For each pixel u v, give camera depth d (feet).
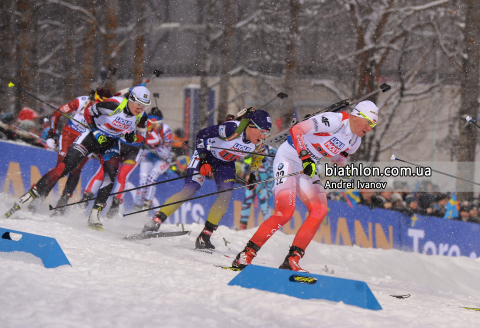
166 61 194.18
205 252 53.21
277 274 28.02
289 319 21.40
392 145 160.56
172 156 89.04
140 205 74.64
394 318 23.50
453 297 48.70
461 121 137.49
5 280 23.95
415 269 80.53
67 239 44.09
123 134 60.08
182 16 172.86
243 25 156.87
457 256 100.37
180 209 78.64
